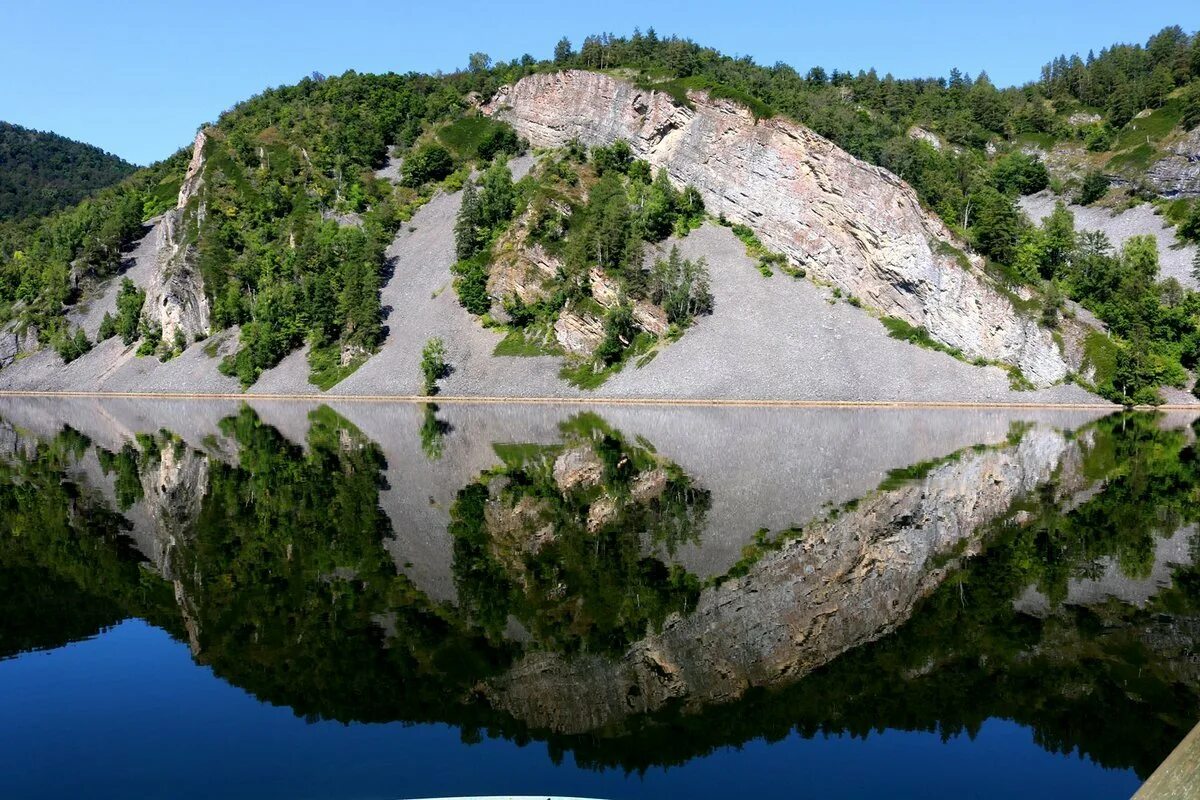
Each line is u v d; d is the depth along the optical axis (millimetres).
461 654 21938
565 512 39844
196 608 25891
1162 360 112375
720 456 59562
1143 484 47062
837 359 117875
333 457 59406
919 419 89750
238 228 165000
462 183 173000
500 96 193750
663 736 17562
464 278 140500
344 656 21922
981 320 118500
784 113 147375
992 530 35594
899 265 125062
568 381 123188
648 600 26266
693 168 153375
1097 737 17422
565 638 23078
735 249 141750
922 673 20625
